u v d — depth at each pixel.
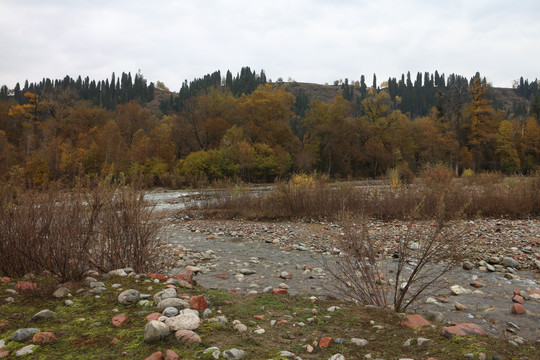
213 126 52.22
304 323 3.20
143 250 5.04
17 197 4.89
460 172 58.94
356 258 4.23
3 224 4.61
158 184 37.28
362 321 3.24
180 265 6.45
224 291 4.46
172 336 2.67
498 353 2.49
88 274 4.41
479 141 55.06
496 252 7.18
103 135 41.66
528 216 11.80
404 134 59.97
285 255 7.70
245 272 6.02
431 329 2.97
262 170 45.28
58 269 4.33
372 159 56.75
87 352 2.40
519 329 3.28
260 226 12.07
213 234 10.79
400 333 2.90
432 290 4.76
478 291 4.73
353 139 57.12
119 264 4.91
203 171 40.38
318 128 54.84
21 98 119.38
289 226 11.88
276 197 14.71
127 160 37.50
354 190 14.84
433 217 11.41
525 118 71.88
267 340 2.76
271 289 4.70
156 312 3.16
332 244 8.55
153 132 51.72
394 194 14.20
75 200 4.88
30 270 4.57
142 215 5.18
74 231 4.58
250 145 47.56
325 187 15.12
